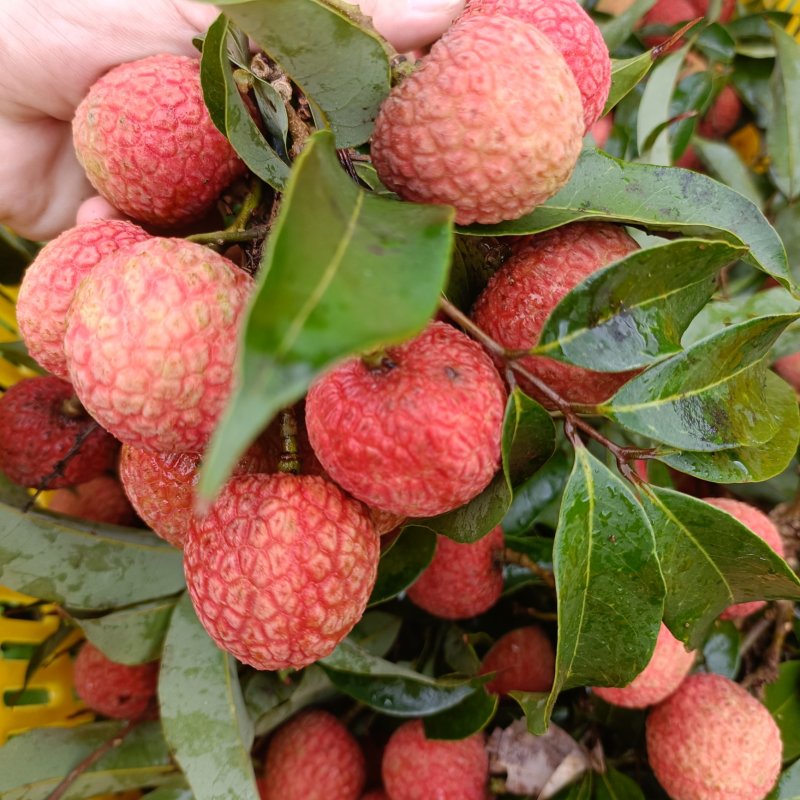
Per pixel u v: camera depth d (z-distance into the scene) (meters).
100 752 0.20
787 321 0.12
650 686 0.19
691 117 0.24
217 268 0.12
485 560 0.20
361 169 0.14
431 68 0.11
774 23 0.24
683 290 0.12
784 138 0.24
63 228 0.25
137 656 0.18
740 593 0.14
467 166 0.11
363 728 0.23
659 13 0.27
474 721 0.18
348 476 0.11
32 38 0.18
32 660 0.22
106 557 0.19
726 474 0.13
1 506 0.18
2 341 0.25
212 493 0.05
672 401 0.12
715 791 0.19
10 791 0.19
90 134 0.15
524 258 0.13
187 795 0.20
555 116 0.11
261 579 0.12
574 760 0.20
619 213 0.13
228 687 0.17
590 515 0.12
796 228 0.24
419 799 0.20
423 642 0.22
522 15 0.13
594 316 0.11
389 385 0.11
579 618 0.12
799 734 0.21
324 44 0.10
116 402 0.11
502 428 0.11
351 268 0.06
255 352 0.05
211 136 0.15
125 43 0.18
